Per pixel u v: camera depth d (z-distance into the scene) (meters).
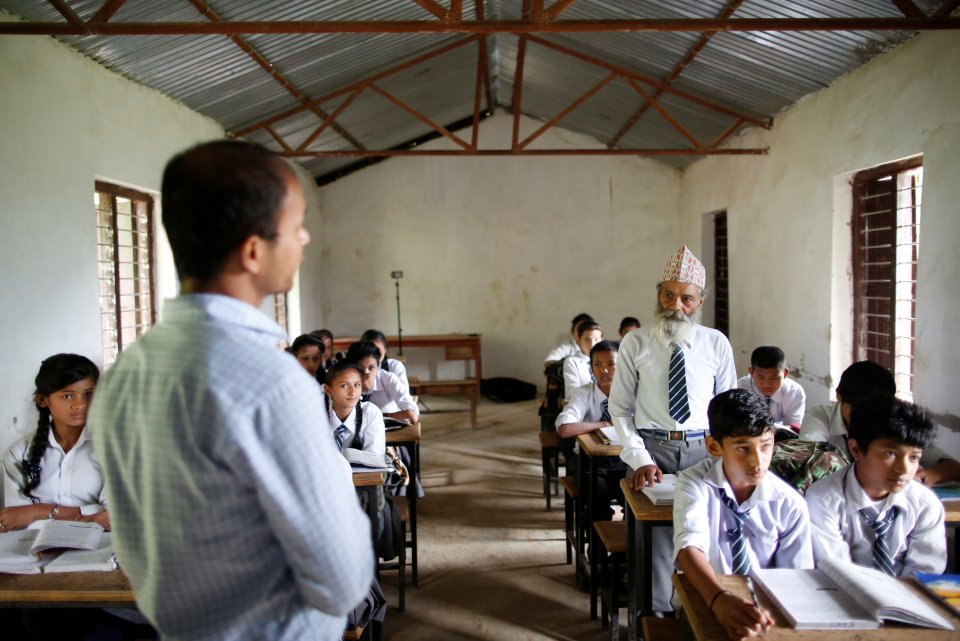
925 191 3.56
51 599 1.59
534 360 8.78
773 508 1.80
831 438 2.58
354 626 2.28
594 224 8.63
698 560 1.60
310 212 8.09
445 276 8.73
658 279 8.62
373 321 8.76
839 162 4.50
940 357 3.43
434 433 6.54
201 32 2.88
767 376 3.31
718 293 7.55
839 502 1.86
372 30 2.93
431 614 2.95
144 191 4.45
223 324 0.90
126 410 0.90
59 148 3.38
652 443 2.59
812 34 4.04
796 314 5.21
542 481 4.95
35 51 3.21
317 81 5.42
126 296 4.33
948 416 3.37
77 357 2.21
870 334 4.42
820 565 1.59
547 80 6.84
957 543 2.06
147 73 4.16
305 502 0.86
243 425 0.84
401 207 8.68
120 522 0.94
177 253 0.93
